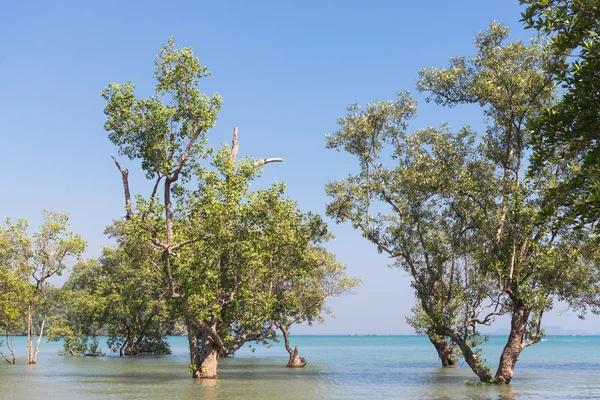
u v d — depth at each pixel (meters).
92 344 82.31
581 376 47.66
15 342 165.88
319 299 54.03
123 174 37.25
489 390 35.72
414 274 38.38
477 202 35.75
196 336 46.81
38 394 33.41
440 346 59.38
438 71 37.59
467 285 37.00
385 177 39.56
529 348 154.38
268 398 31.75
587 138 15.27
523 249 35.09
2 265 53.91
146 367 57.41
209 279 37.84
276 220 39.62
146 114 36.50
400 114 39.16
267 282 44.41
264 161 40.78
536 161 15.84
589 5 14.66
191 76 37.19
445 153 36.81
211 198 36.91
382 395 33.38
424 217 37.91
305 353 112.88
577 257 34.47
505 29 36.19
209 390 35.81
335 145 40.28
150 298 71.62
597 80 14.53
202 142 37.25
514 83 34.00
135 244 40.66
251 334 45.28
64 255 57.53
